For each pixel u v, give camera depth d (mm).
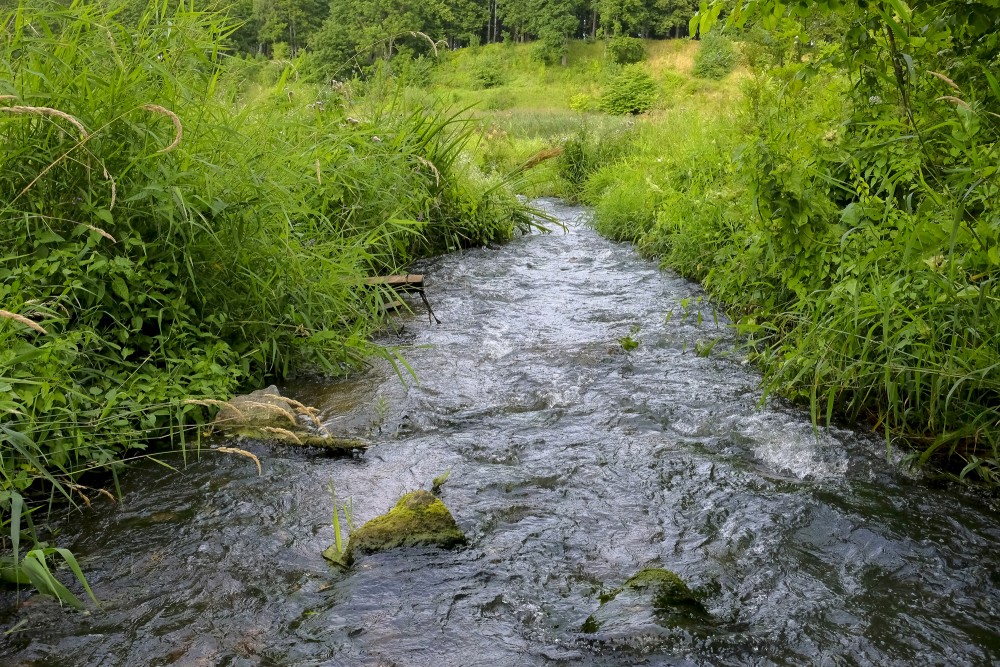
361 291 5664
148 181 3803
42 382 2824
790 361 3723
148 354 3826
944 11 3232
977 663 2053
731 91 9297
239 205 4203
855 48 3684
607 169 12836
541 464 3271
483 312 5844
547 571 2490
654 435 3535
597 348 4824
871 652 2092
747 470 3211
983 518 2811
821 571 2486
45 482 3041
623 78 44281
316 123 6984
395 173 7258
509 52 69375
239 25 4637
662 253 7930
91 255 3562
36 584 2271
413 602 2316
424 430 3680
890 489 3031
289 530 2762
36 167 3621
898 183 4148
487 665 2037
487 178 10367
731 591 2377
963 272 3180
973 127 3139
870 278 3539
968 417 3273
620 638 2088
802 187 4035
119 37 3930
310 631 2188
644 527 2766
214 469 3227
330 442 3432
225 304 4180
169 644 2133
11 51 3447
